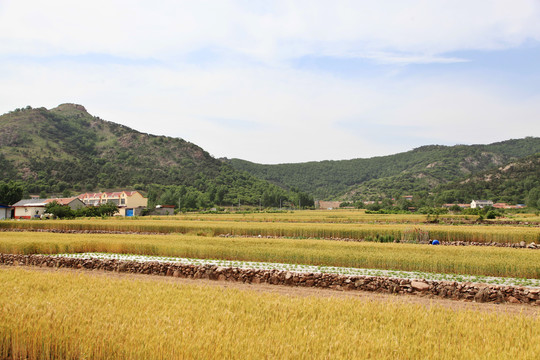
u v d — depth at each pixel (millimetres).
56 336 10359
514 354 10039
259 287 21656
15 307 12508
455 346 10734
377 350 10125
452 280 22250
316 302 14961
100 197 114812
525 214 91562
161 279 23922
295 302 15000
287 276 22391
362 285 20969
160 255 31953
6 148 160375
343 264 26891
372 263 26250
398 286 20422
